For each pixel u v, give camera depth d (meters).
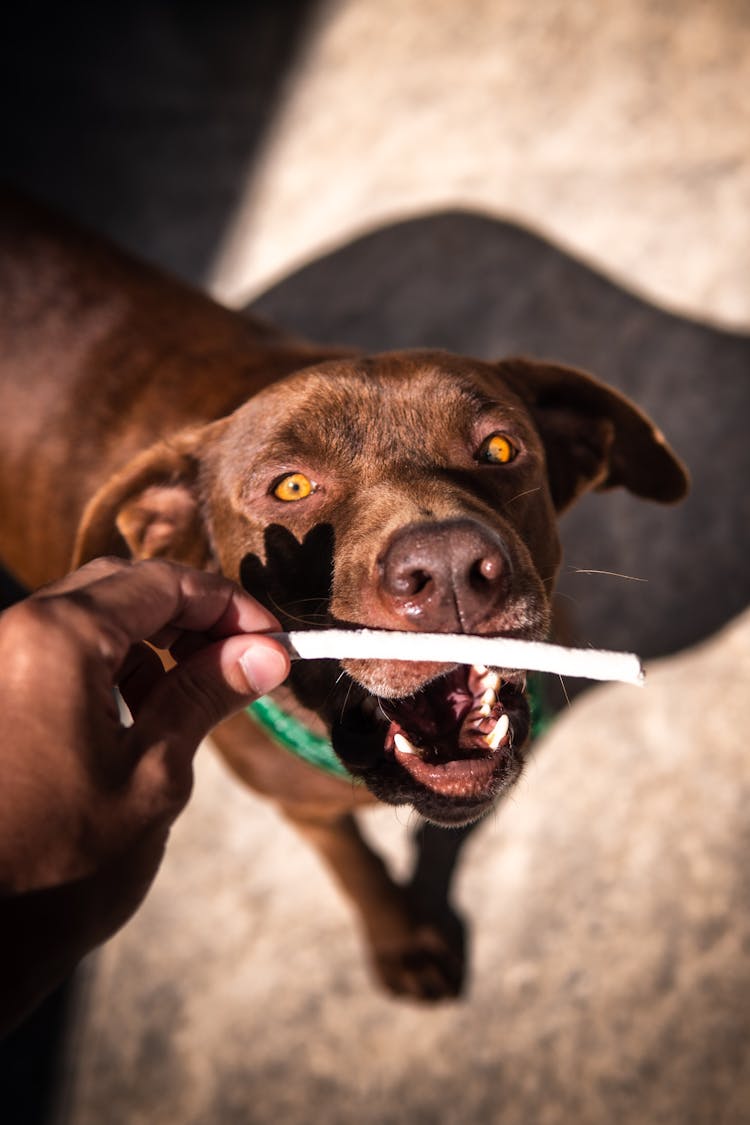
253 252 1.00
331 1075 0.69
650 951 0.69
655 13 1.00
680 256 0.91
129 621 0.36
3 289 0.70
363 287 0.96
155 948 0.73
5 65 1.12
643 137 0.96
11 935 0.33
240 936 0.73
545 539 0.53
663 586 0.79
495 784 0.46
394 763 0.48
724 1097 0.65
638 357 0.88
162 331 0.67
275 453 0.50
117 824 0.35
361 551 0.46
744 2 0.98
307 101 1.05
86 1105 0.69
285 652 0.39
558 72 1.00
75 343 0.67
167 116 1.07
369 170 1.01
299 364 0.63
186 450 0.55
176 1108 0.69
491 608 0.43
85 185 1.05
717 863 0.71
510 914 0.71
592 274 0.92
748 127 0.94
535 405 0.58
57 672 0.35
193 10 1.10
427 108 1.02
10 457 0.67
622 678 0.38
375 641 0.39
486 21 1.04
